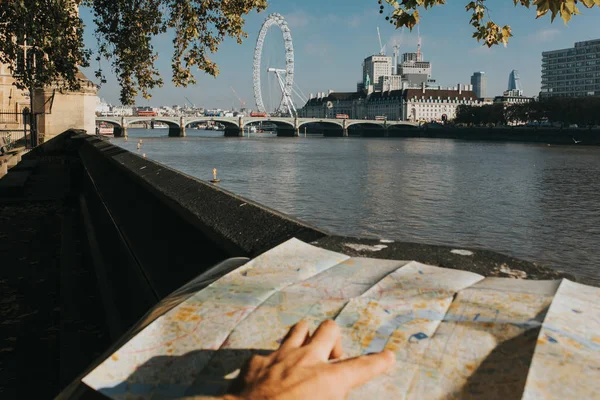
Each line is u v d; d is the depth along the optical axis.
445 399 0.75
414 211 43.31
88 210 9.62
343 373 0.66
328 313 0.99
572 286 1.01
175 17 11.32
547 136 159.62
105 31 12.88
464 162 86.94
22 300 5.66
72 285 5.80
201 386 0.88
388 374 0.80
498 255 1.57
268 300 1.07
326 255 1.37
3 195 13.34
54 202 13.15
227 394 0.66
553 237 35.19
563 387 0.70
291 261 1.32
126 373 0.94
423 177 65.31
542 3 3.82
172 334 1.01
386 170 73.44
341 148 130.88
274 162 85.81
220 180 61.59
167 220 3.44
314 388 0.63
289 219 2.33
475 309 0.92
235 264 1.43
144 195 4.57
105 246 5.96
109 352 1.03
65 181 17.39
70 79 13.09
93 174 9.83
